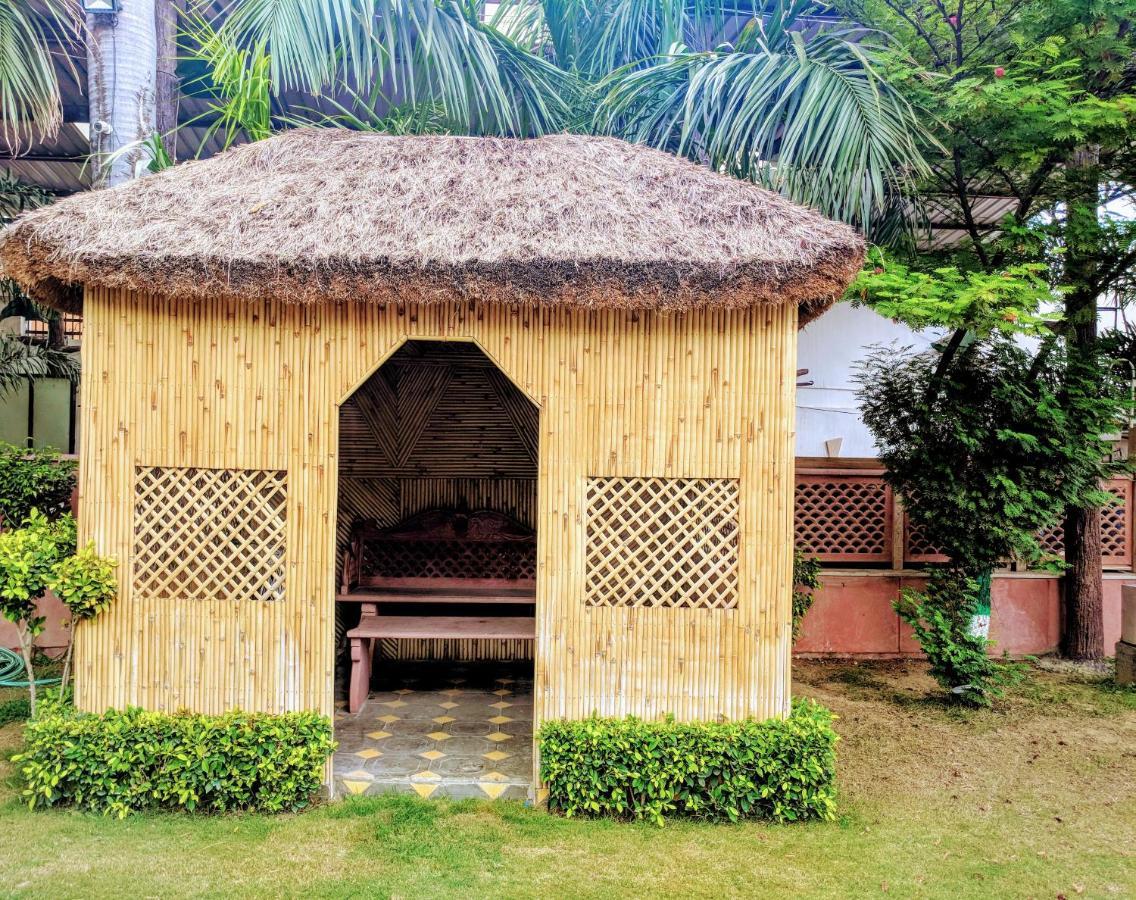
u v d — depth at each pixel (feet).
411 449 23.72
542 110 22.47
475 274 13.14
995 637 24.45
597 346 14.28
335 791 14.56
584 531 14.26
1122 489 25.12
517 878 11.78
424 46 20.30
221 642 14.15
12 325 33.40
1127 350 22.52
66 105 27.17
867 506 24.32
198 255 12.96
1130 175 21.20
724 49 22.33
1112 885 11.91
